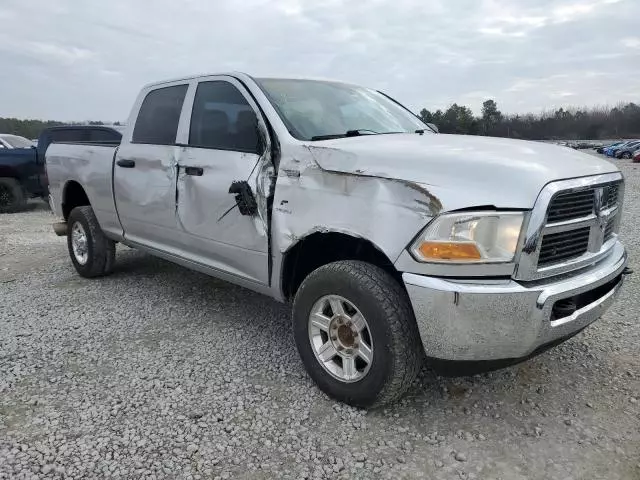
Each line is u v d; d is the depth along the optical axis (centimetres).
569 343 388
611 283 311
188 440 274
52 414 297
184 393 320
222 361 363
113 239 531
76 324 434
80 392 322
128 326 429
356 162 289
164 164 423
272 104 356
